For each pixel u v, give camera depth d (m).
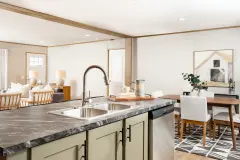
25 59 8.95
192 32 5.59
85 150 1.41
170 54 5.98
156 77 6.25
